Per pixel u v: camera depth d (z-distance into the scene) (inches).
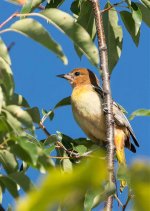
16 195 223.0
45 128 361.1
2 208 213.3
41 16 251.0
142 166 72.2
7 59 254.7
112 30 402.9
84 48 251.0
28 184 219.9
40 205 69.9
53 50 235.6
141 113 275.3
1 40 254.2
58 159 352.8
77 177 70.3
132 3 393.7
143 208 71.3
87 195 210.4
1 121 238.1
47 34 234.2
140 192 71.6
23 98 294.2
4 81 256.2
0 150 242.4
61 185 70.0
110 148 327.0
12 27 238.8
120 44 402.6
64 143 390.6
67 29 249.6
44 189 69.8
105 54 345.7
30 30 237.1
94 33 401.7
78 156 336.8
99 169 70.5
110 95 341.1
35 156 195.6
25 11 346.3
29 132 284.7
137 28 391.9
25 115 253.9
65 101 395.5
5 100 262.7
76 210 93.0
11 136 215.6
